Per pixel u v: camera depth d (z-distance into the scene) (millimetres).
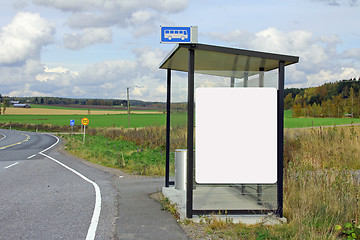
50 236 5047
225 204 5828
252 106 5793
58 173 12359
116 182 10203
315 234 4773
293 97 89938
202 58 6398
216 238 4883
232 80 5906
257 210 5809
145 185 9586
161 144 20203
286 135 15578
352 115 79125
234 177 5781
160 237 4941
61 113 114750
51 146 28703
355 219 5496
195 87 5762
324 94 85312
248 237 4848
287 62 5867
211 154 5762
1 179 10945
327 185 6688
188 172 5746
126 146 22906
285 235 4859
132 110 122812
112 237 4965
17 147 28047
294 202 6262
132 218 5992
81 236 5027
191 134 5711
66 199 7719
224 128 5770
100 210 6621
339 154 12086
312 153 10992
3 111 116875
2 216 6242
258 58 5789
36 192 8625
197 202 5828
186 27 5555
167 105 8492
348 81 82438
